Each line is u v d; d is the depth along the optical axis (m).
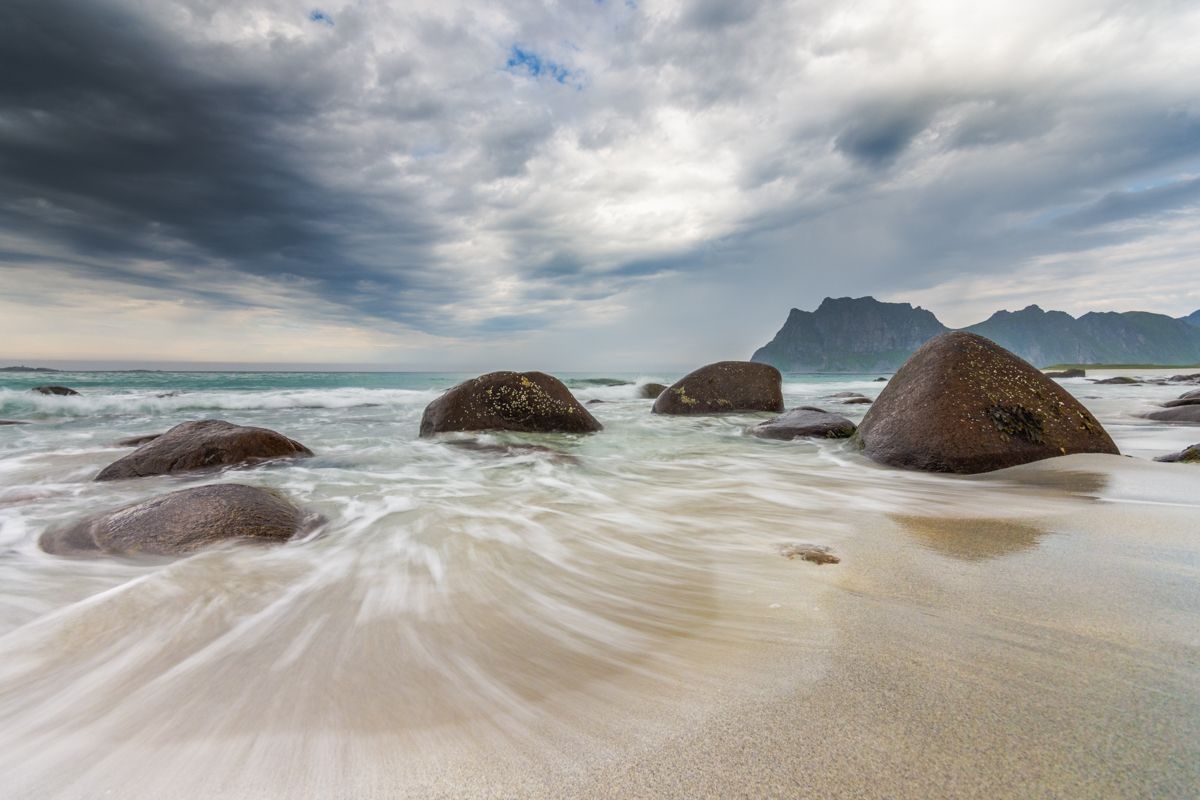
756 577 2.66
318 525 3.81
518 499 4.64
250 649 2.01
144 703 1.67
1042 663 1.70
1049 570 2.55
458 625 2.20
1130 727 1.35
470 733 1.47
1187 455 5.15
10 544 3.47
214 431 6.34
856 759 1.29
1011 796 1.14
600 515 4.07
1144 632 1.89
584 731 1.46
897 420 5.95
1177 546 2.84
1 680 1.83
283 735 1.48
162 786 1.29
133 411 14.67
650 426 10.57
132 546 3.25
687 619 2.21
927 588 2.40
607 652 1.94
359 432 10.15
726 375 13.33
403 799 1.23
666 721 1.49
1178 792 1.13
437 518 4.00
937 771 1.23
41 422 11.75
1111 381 28.58
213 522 3.44
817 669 1.73
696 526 3.72
